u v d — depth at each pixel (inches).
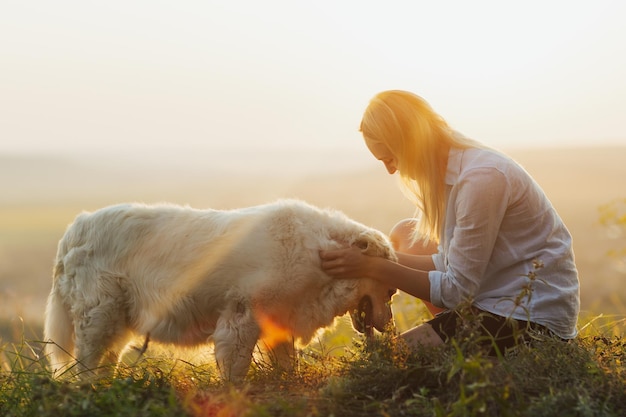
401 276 149.2
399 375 122.5
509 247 142.3
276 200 167.0
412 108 146.5
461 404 101.1
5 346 160.9
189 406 116.6
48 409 110.1
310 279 155.9
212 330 162.2
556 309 139.9
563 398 108.1
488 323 140.3
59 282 175.0
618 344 144.0
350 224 162.4
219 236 159.3
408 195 156.3
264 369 152.9
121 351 172.4
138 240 166.4
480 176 139.3
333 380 125.4
